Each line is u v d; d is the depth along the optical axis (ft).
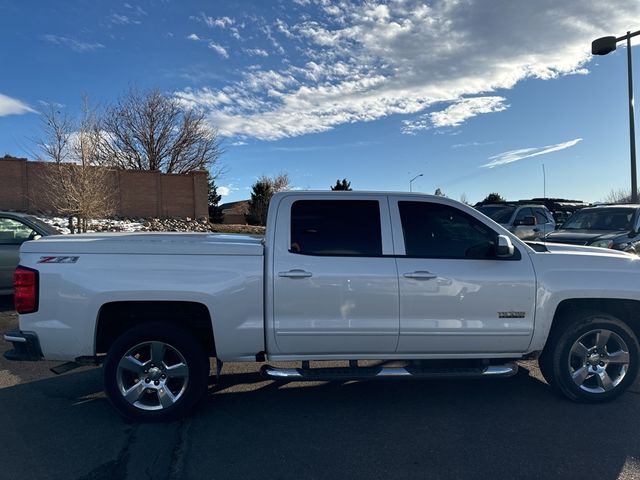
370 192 14.65
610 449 11.86
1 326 24.21
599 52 53.52
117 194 100.12
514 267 14.26
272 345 13.65
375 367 14.17
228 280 13.39
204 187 110.63
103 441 12.37
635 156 54.03
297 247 13.87
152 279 13.20
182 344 13.38
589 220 37.04
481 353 14.34
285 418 13.82
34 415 14.05
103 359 13.75
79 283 13.09
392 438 12.52
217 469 10.98
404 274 13.80
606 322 14.46
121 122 129.39
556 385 14.75
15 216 28.35
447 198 14.76
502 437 12.53
